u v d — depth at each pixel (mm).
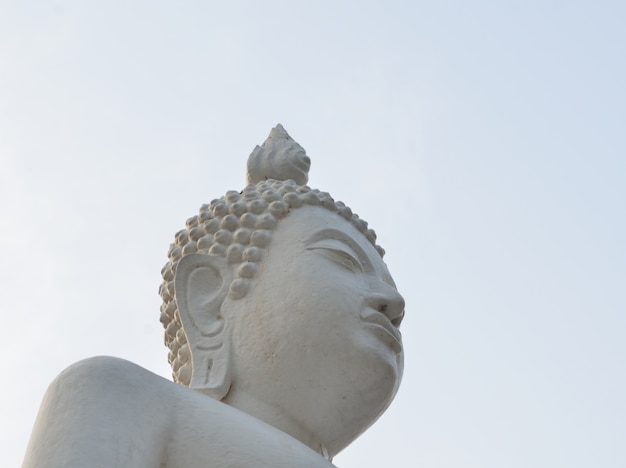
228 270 7262
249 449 6082
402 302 7195
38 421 5887
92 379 5988
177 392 6254
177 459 6012
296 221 7430
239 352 6945
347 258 7250
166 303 7562
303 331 6891
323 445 6969
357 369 6898
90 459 5625
